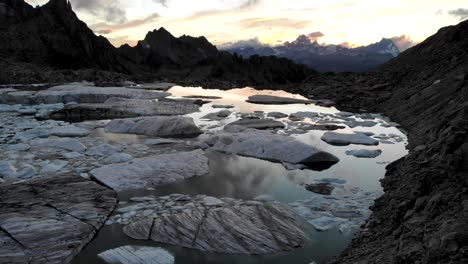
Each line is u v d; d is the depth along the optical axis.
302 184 14.05
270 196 12.81
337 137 20.30
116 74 52.44
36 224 10.38
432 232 6.80
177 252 9.41
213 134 20.88
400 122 24.30
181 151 18.09
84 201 11.95
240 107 32.12
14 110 29.88
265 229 10.37
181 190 13.39
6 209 11.23
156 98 35.66
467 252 5.69
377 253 7.85
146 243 9.82
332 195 12.88
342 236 10.11
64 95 33.84
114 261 8.98
